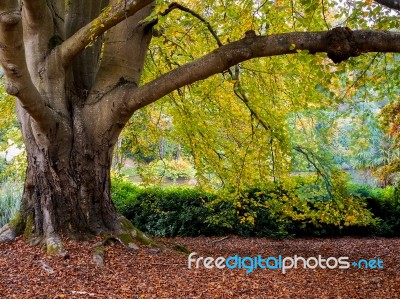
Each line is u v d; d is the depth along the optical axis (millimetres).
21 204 6301
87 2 6641
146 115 9234
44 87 5973
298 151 7602
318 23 6836
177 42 8195
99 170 6250
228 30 7254
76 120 6148
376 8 5297
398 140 8836
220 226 10750
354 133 8266
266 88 7777
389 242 10156
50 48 6047
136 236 6406
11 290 4363
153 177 10516
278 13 6723
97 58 6809
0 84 8992
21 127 6250
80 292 4430
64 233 5977
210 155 8203
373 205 11438
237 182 7984
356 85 7102
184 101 8070
